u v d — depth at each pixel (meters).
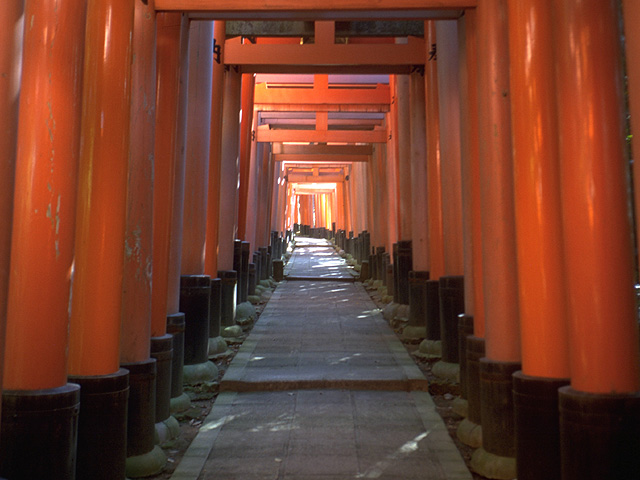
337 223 39.88
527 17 4.34
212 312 9.31
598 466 3.49
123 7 4.60
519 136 4.37
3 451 3.51
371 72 10.66
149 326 5.29
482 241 5.21
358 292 16.86
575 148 3.67
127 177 4.64
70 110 3.77
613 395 3.54
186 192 8.20
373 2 5.79
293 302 14.81
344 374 7.66
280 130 17.12
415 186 10.68
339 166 31.66
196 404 6.89
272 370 7.90
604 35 3.67
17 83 2.90
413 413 6.49
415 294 10.35
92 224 4.38
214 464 5.11
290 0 5.79
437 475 4.90
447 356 7.94
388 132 15.34
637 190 3.19
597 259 3.59
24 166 3.68
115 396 4.29
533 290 4.26
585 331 3.63
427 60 9.55
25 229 3.67
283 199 30.98
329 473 4.93
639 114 3.16
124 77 4.59
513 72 4.42
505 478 4.76
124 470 4.39
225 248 10.95
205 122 8.38
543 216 4.25
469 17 5.93
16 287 3.65
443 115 8.38
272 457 5.27
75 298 4.36
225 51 10.32
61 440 3.61
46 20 3.72
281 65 10.45
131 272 5.15
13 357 3.64
